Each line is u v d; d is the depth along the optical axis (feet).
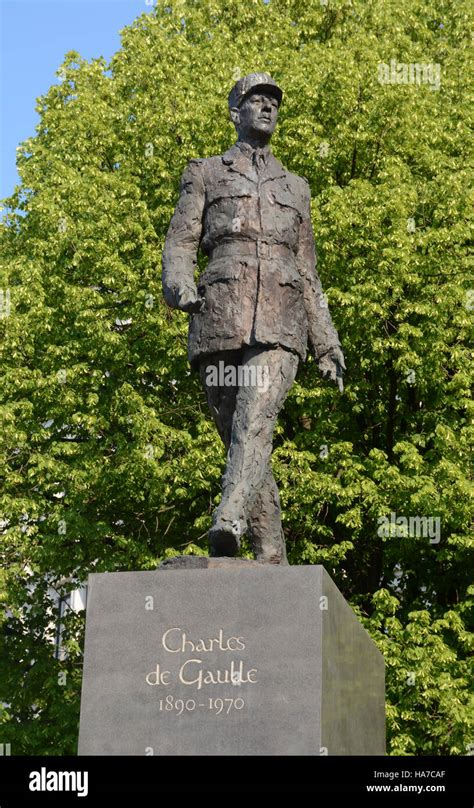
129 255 60.03
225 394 25.95
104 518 58.80
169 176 60.34
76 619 59.93
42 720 55.88
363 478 54.54
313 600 21.44
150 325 57.06
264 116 26.91
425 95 61.93
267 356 25.40
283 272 25.88
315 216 56.18
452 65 65.26
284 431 58.95
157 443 55.36
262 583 21.66
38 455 57.26
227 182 26.40
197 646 21.58
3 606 58.03
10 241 67.82
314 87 59.72
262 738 20.85
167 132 60.95
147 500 57.93
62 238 59.77
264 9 68.39
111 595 22.16
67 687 55.88
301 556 55.36
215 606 21.71
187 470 54.70
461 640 52.49
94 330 57.77
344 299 54.34
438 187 57.36
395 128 59.16
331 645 21.99
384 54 62.39
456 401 55.52
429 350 55.26
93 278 60.39
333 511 58.49
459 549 54.13
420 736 51.31
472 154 60.54
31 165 67.36
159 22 68.49
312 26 66.80
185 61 64.85
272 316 25.52
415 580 59.26
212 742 20.99
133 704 21.49
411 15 67.31
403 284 56.03
